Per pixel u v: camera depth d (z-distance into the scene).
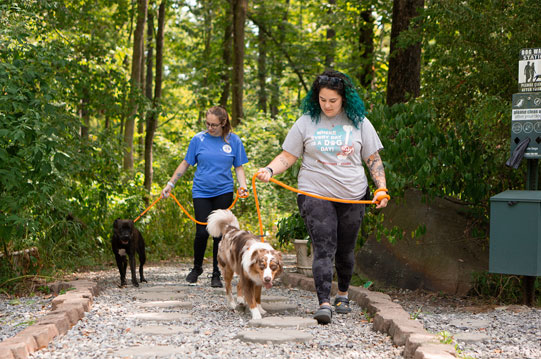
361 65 15.82
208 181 6.69
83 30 11.27
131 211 10.89
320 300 4.50
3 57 6.43
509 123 5.99
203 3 19.50
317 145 4.56
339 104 4.49
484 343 3.88
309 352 3.57
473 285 6.07
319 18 18.95
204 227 6.70
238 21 15.91
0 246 6.87
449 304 5.73
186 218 12.44
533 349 3.68
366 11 15.16
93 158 8.90
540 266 4.94
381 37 16.27
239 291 5.16
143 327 4.23
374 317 4.50
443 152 6.43
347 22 17.23
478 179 6.51
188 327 4.29
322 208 4.55
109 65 10.93
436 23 7.00
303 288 6.87
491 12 6.35
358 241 7.20
